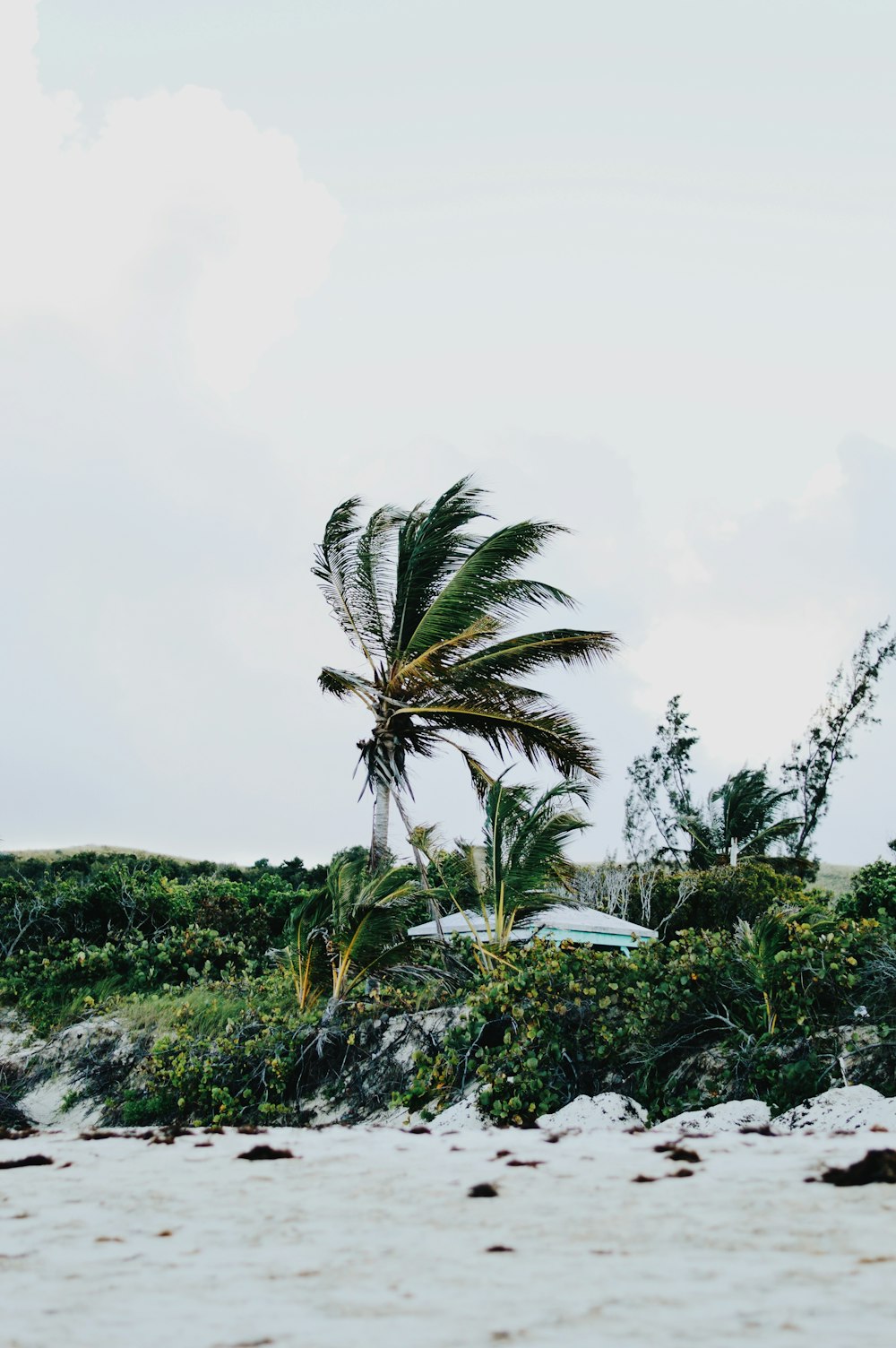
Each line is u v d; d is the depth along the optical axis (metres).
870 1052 10.99
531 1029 12.57
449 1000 15.76
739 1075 11.57
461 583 20.20
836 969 11.89
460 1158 3.44
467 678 20.44
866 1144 3.40
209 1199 2.76
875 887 26.17
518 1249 2.11
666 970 12.88
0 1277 1.97
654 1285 1.79
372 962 16.59
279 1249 2.17
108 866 41.56
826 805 50.19
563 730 20.62
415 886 17.08
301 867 40.50
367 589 21.98
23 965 22.52
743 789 44.69
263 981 19.72
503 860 17.27
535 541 20.02
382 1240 2.23
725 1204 2.47
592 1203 2.56
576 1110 7.46
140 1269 2.02
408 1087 13.80
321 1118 14.08
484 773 21.31
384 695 21.25
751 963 12.27
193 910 25.61
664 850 47.03
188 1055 15.06
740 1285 1.77
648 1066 12.31
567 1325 1.58
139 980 20.81
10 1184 3.05
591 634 20.12
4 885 24.94
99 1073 16.50
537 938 14.48
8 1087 16.92
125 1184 3.01
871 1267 1.85
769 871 30.62
